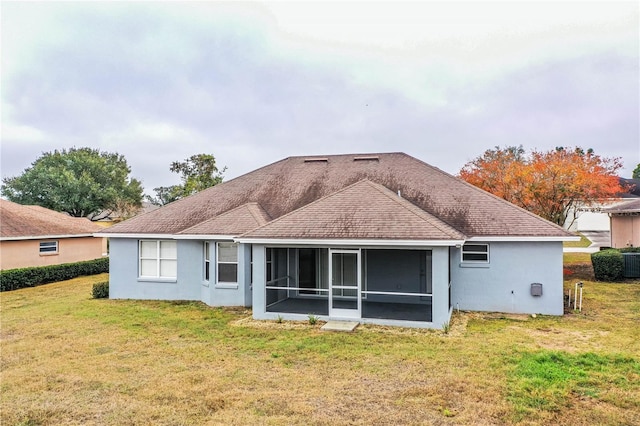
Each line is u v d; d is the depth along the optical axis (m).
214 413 6.36
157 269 17.30
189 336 11.05
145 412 6.41
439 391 7.08
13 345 10.27
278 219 13.59
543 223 13.84
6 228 22.34
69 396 7.08
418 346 9.80
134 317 13.49
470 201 15.48
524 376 7.66
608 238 39.00
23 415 6.34
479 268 14.12
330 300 12.77
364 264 15.49
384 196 13.70
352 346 9.89
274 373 8.12
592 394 6.83
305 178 18.98
